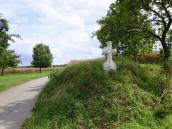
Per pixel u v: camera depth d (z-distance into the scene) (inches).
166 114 684.1
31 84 1363.2
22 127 652.7
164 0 1178.6
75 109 678.5
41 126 633.6
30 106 836.0
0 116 746.2
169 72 930.1
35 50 3043.8
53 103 722.8
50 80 1088.8
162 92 789.9
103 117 654.5
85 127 630.5
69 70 967.0
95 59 1025.5
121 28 1234.6
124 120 655.8
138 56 1370.6
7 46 1346.0
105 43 1253.7
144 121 657.0
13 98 975.6
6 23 1304.1
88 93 733.9
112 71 807.1
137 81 807.7
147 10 1212.5
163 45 1225.4
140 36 1286.9
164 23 1211.2
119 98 711.1
